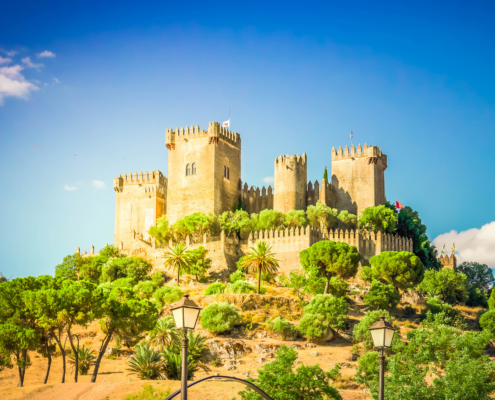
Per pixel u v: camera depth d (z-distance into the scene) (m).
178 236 119.19
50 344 62.53
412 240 117.69
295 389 41.12
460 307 101.56
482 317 82.62
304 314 78.50
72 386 48.47
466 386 36.44
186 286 104.38
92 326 81.62
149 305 62.31
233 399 41.62
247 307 84.06
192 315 23.08
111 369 67.94
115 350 73.88
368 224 115.62
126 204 140.25
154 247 118.38
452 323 84.38
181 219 121.19
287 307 85.50
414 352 43.00
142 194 139.25
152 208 137.50
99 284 105.62
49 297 55.66
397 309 90.56
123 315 59.47
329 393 41.06
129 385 48.88
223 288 94.50
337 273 95.75
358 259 95.12
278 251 109.69
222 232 112.38
